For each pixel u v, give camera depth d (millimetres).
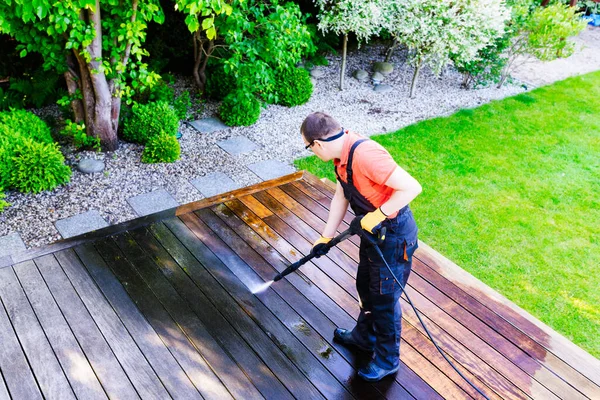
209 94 5957
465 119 5973
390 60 7883
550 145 5477
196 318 2422
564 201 4457
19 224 3580
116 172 4344
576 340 3021
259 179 4453
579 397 2145
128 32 4000
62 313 2381
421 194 4406
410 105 6375
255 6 5215
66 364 2121
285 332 2387
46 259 2715
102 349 2209
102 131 4523
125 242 2906
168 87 5684
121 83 4273
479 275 3512
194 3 3621
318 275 2787
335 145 1756
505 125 5891
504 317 2562
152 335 2301
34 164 3838
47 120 4969
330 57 7738
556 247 3855
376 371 2133
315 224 3252
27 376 2055
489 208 4285
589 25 10797
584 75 7766
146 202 3984
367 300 2098
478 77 7035
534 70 7914
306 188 3658
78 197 3953
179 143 4938
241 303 2543
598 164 5137
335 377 2168
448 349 2350
